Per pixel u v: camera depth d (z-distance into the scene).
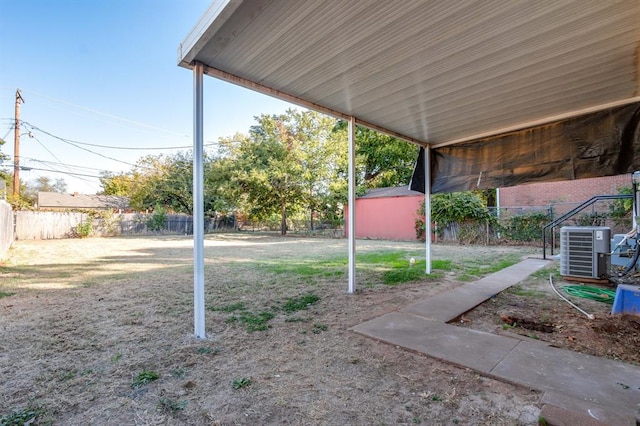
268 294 4.36
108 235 17.66
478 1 2.09
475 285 4.67
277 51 2.72
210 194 19.39
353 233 4.47
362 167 21.59
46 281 5.35
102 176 25.55
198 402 1.79
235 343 2.66
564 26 2.36
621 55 2.77
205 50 2.72
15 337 2.81
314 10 2.17
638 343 2.50
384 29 2.40
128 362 2.32
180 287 4.85
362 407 1.72
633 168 3.63
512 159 4.73
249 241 14.36
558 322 3.04
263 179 15.80
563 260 4.97
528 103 3.85
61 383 2.02
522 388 1.86
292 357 2.37
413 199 14.38
